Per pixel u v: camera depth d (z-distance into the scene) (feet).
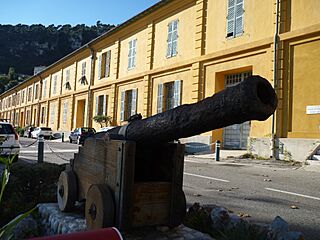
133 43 80.94
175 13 67.56
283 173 33.30
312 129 42.60
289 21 46.32
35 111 153.89
